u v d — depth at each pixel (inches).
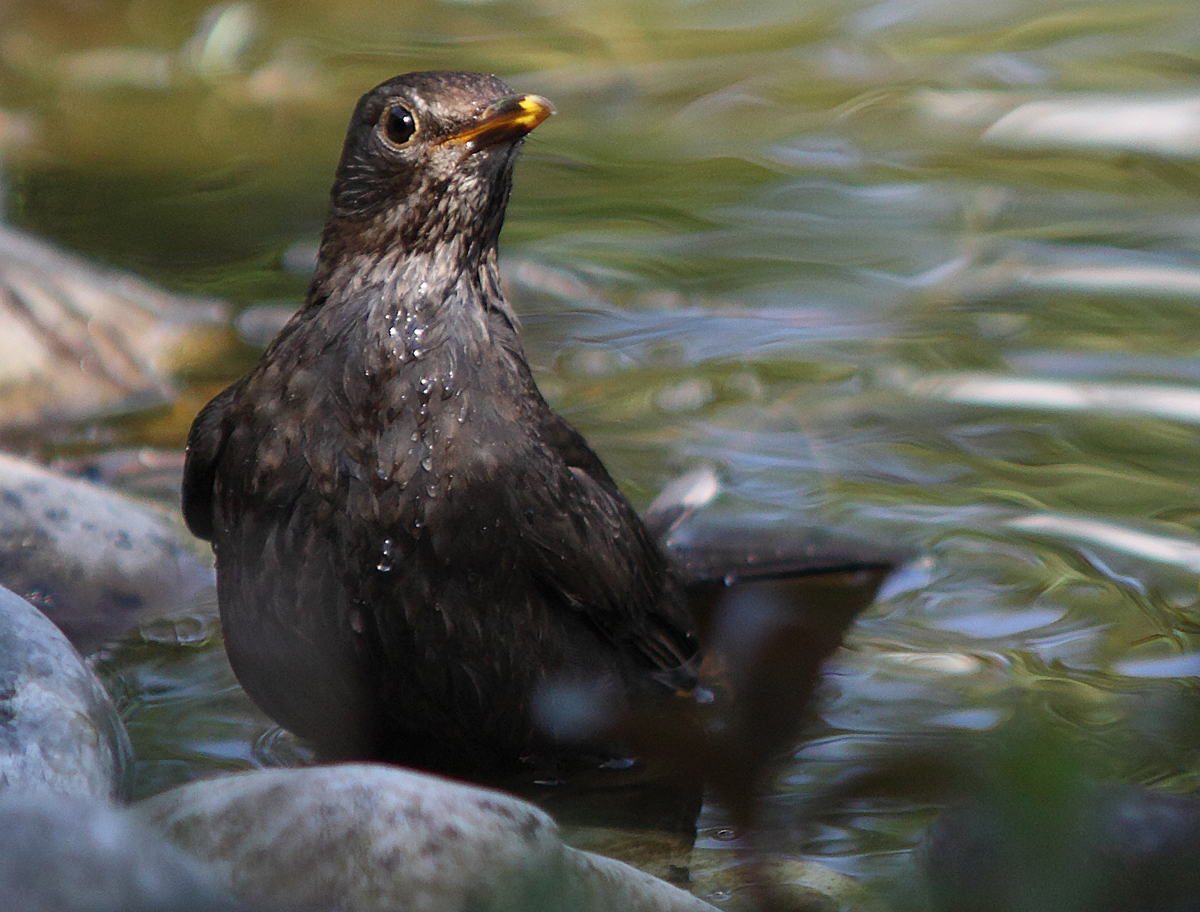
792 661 342.0
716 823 286.7
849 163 673.6
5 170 679.1
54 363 505.0
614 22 893.2
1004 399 478.6
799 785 288.0
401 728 305.9
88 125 741.9
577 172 670.5
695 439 457.7
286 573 292.2
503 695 304.5
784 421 469.1
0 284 525.7
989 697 326.6
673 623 336.2
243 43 847.7
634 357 514.6
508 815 234.5
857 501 422.0
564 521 305.1
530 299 556.4
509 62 828.6
